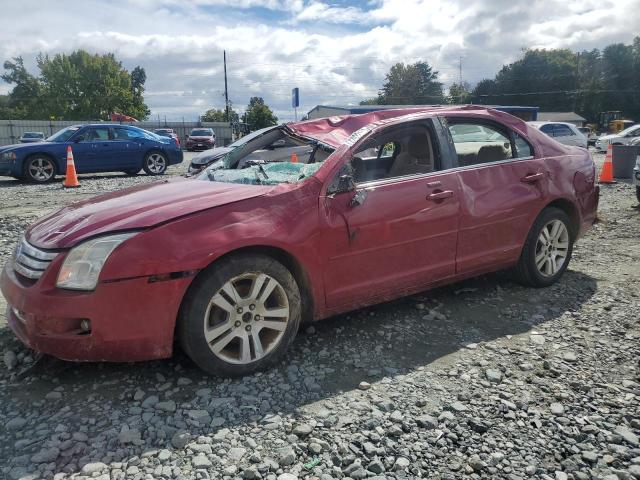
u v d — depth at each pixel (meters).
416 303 4.35
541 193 4.49
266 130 4.85
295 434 2.57
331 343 3.62
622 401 2.91
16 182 13.59
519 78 101.31
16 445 2.48
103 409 2.79
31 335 2.85
